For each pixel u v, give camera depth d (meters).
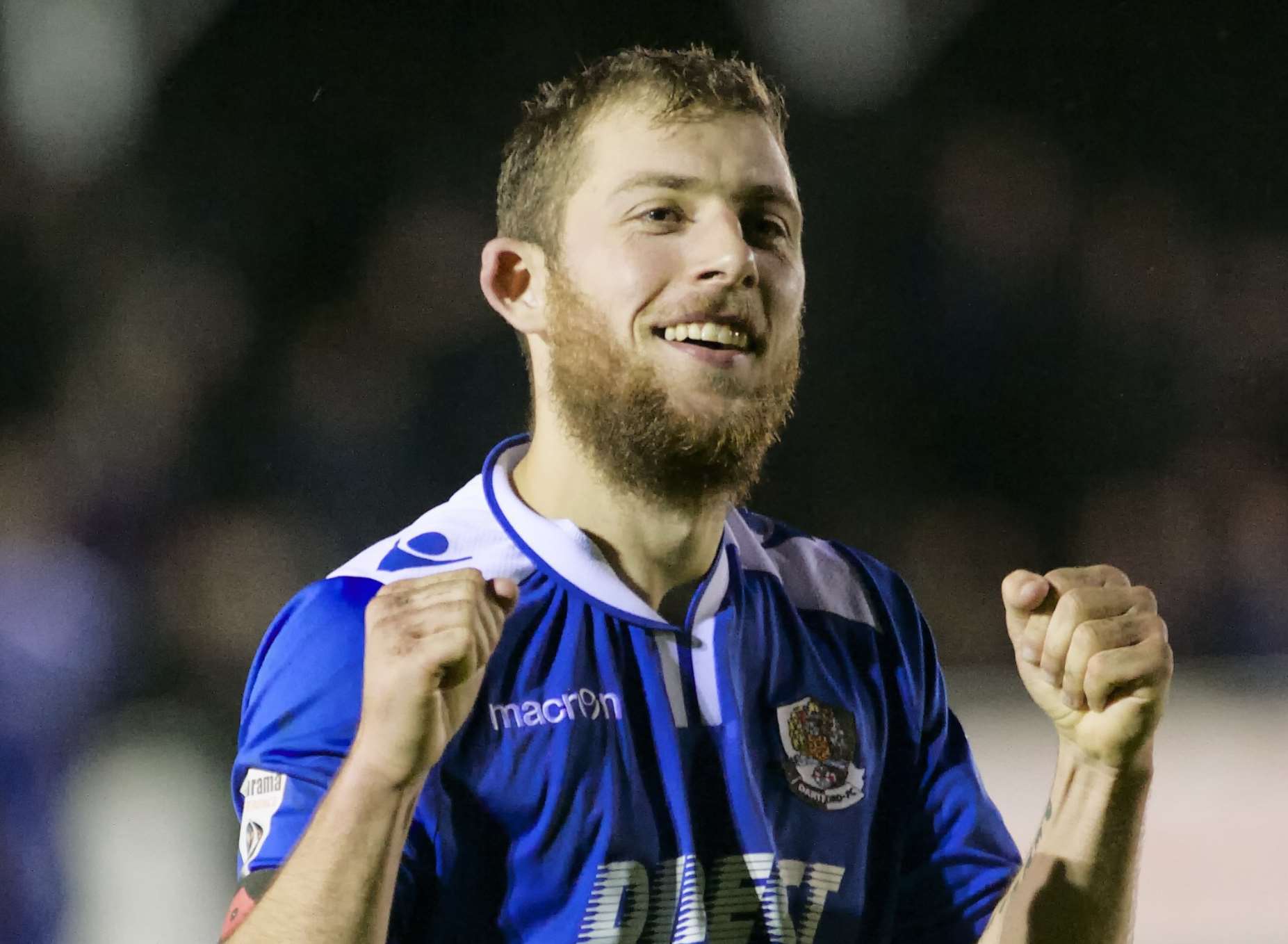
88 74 29.62
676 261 6.76
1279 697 25.67
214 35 29.75
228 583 26.98
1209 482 30.44
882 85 30.91
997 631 28.72
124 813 21.39
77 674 21.86
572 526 6.97
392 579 6.79
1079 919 7.00
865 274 30.62
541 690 6.65
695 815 6.74
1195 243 31.59
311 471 28.25
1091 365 30.72
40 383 28.78
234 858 21.11
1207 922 17.50
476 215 29.92
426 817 6.36
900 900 7.61
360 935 5.80
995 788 20.95
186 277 29.58
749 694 7.04
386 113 30.09
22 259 29.38
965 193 31.03
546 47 30.12
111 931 19.34
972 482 29.98
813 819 6.98
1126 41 31.73
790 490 29.44
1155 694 6.74
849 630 7.47
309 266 29.75
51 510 26.11
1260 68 31.56
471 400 28.73
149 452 27.86
